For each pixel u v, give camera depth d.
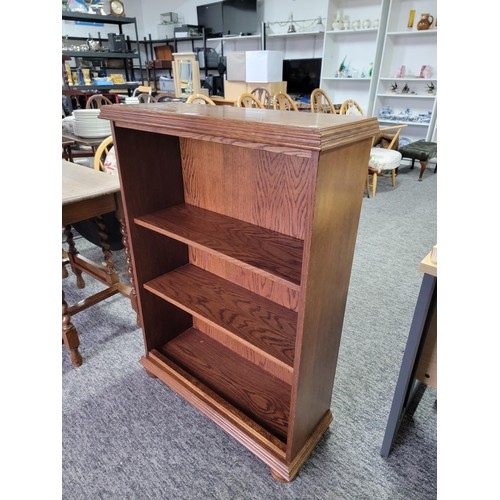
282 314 1.17
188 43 6.83
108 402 1.39
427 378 1.12
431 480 1.12
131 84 5.33
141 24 7.39
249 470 1.16
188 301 1.24
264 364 1.42
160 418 1.33
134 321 1.85
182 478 1.14
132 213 1.20
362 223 3.03
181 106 1.10
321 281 0.87
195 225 1.13
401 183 4.12
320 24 4.96
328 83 5.12
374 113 4.80
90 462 1.18
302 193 0.97
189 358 1.48
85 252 2.53
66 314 1.50
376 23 4.47
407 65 4.62
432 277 0.87
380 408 1.36
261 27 5.38
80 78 4.89
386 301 1.99
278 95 3.05
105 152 1.95
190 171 1.24
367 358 1.59
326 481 1.12
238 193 1.12
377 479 1.13
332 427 1.29
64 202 1.26
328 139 0.67
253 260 0.92
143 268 1.32
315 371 1.04
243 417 1.22
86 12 4.74
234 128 0.77
